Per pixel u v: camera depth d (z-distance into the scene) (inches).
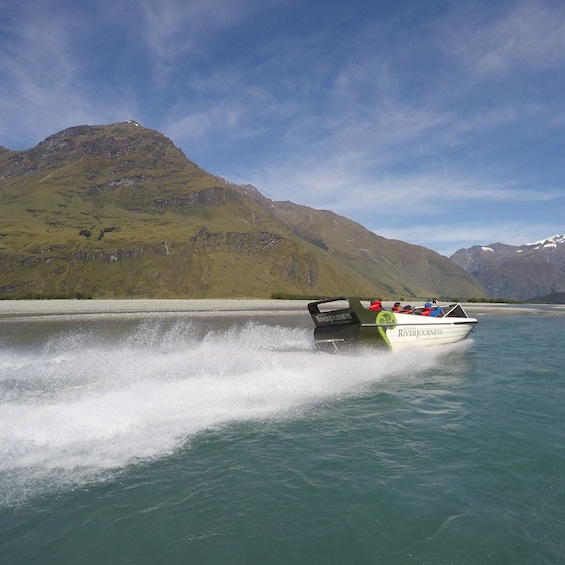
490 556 173.9
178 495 213.8
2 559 168.2
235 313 1660.9
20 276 5787.4
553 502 213.6
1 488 213.3
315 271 7037.4
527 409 363.9
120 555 171.6
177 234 6835.6
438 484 230.4
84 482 221.8
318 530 189.3
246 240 7130.9
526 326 1257.4
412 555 174.1
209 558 170.9
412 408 361.7
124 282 5880.9
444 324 631.8
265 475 236.2
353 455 264.7
